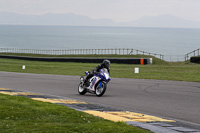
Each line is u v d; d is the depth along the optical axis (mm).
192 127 8664
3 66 40875
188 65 42375
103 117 9500
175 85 19047
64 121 8641
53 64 46594
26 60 62438
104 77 14852
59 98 14367
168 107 12070
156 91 16594
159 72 29250
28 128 7551
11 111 9656
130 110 11492
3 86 19547
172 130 7938
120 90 17172
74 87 19125
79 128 7680
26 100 12227
